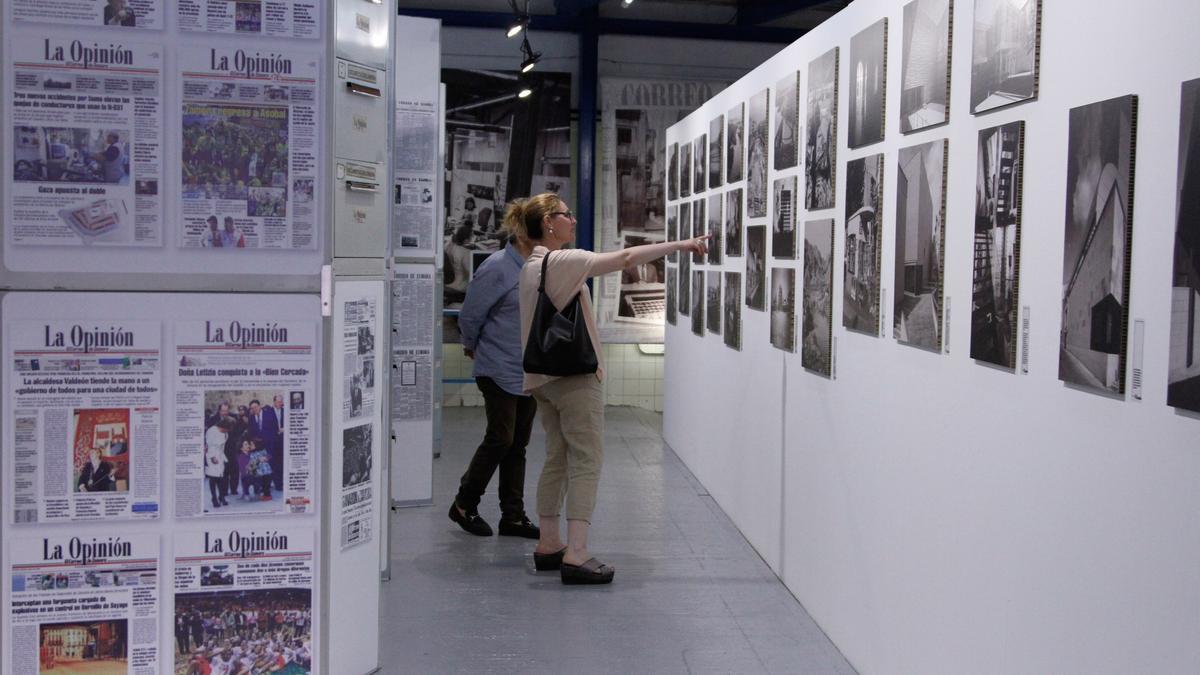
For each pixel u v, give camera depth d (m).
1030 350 2.42
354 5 3.09
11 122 2.13
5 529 2.16
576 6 9.77
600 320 10.39
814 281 4.06
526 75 10.18
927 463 3.00
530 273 4.49
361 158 3.17
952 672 2.82
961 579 2.78
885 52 3.33
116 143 2.16
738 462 5.52
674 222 7.65
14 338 2.14
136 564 2.21
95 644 2.20
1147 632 1.98
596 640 3.89
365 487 3.37
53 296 2.15
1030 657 2.42
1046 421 2.35
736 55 10.73
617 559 4.99
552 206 4.79
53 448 2.16
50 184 2.14
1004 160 2.53
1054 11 2.32
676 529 5.56
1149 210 1.98
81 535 2.18
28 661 2.18
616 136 10.28
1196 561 1.84
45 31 2.13
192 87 2.19
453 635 3.93
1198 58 1.84
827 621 3.93
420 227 6.02
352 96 3.10
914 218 3.09
